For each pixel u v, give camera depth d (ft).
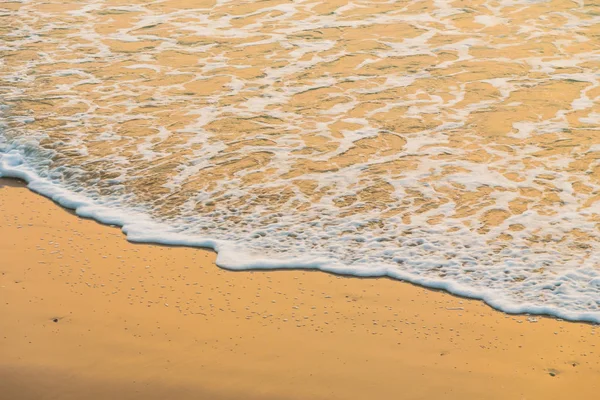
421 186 46.21
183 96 59.62
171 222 43.32
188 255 40.42
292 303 36.42
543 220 42.27
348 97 59.00
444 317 35.29
